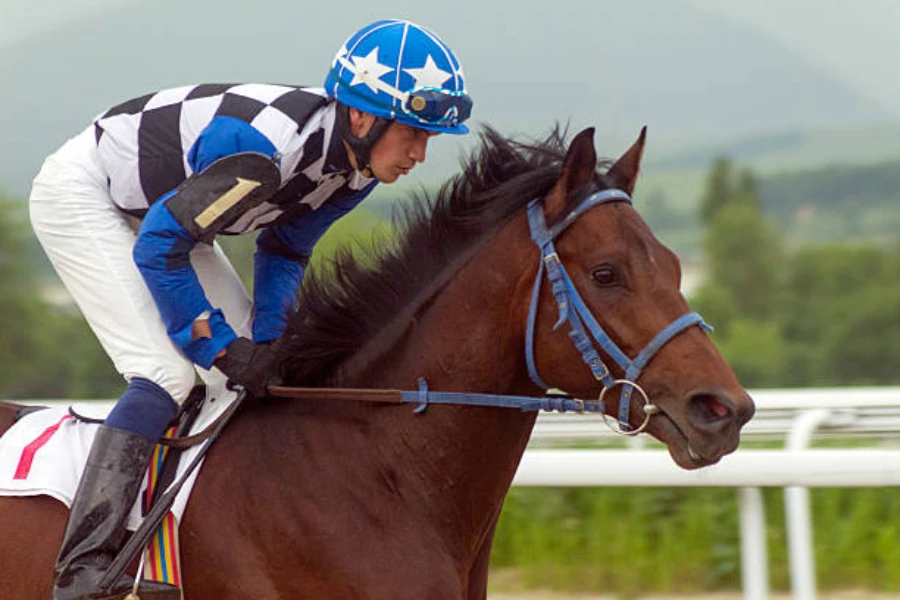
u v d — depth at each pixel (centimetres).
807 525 668
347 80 448
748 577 658
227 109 448
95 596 424
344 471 441
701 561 839
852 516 850
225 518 438
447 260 457
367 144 451
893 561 812
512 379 445
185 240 434
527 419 455
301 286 471
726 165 5466
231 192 430
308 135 448
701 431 406
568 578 845
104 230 467
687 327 416
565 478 664
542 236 432
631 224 427
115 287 458
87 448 460
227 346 447
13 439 470
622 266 421
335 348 462
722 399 405
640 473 654
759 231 4441
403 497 440
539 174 445
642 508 872
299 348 462
